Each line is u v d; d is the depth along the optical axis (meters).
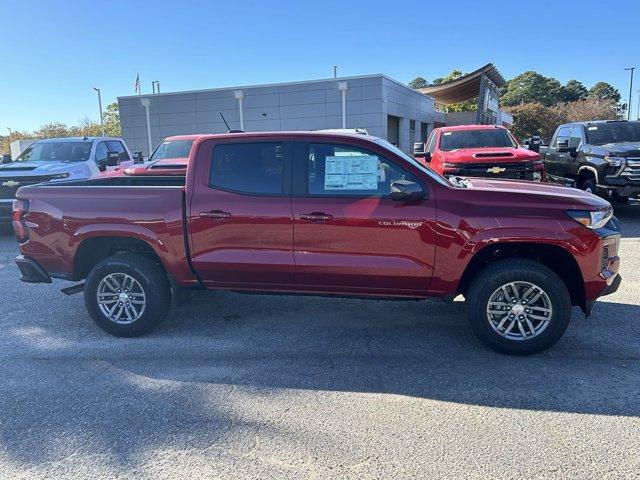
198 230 4.68
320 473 2.91
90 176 11.23
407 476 2.87
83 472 2.98
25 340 4.97
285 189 4.54
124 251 5.22
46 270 5.12
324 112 25.36
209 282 4.84
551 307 4.24
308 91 25.38
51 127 56.16
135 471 2.97
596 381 3.90
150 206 4.77
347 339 4.84
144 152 28.36
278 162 4.58
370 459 3.03
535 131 52.59
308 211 4.46
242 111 26.58
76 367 4.36
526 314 4.32
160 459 3.08
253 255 4.61
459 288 4.54
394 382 3.97
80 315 5.70
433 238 4.30
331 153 4.51
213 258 4.69
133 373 4.23
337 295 4.66
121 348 4.75
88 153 11.91
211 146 4.69
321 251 4.50
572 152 11.76
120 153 13.40
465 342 4.70
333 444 3.19
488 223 4.21
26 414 3.62
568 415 3.44
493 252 4.43
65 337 5.04
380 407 3.61
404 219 4.32
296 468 2.96
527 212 4.21
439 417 3.46
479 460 2.99
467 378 4.00
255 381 4.04
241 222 4.58
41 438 3.33
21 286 6.89
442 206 4.30
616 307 5.50
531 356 4.36
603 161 10.56
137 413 3.60
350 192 4.47
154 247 4.77
